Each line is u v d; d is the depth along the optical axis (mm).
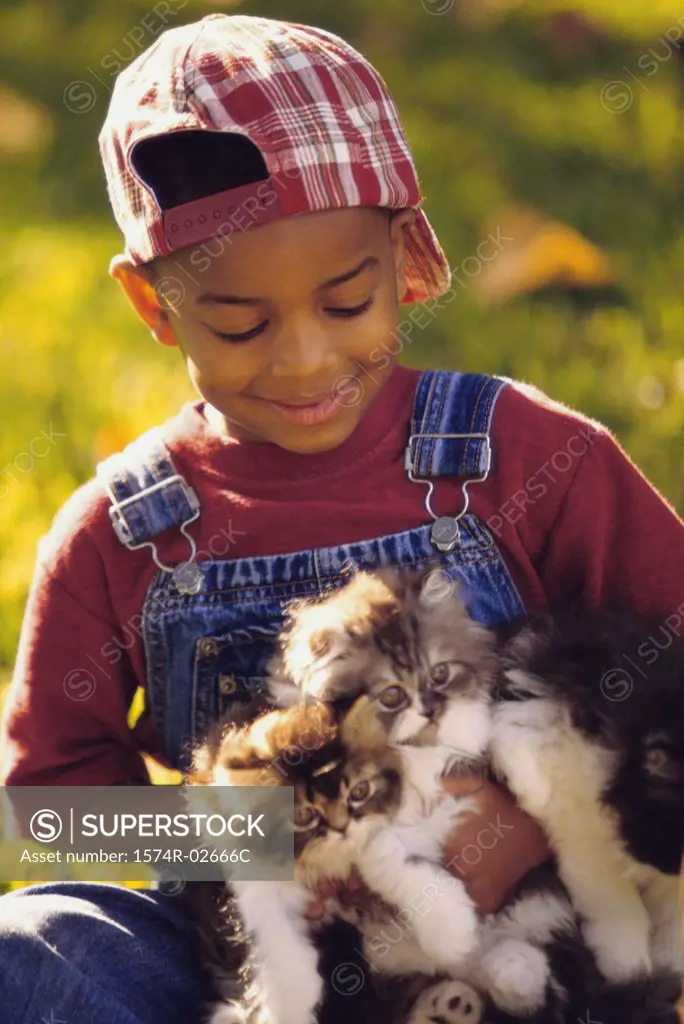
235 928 2820
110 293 6621
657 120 8062
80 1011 2707
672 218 7145
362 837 2799
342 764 2768
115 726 3178
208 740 2891
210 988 2855
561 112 8117
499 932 2838
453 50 8719
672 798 2885
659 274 6590
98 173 7738
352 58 2869
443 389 3125
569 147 7738
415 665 2828
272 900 2771
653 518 3131
